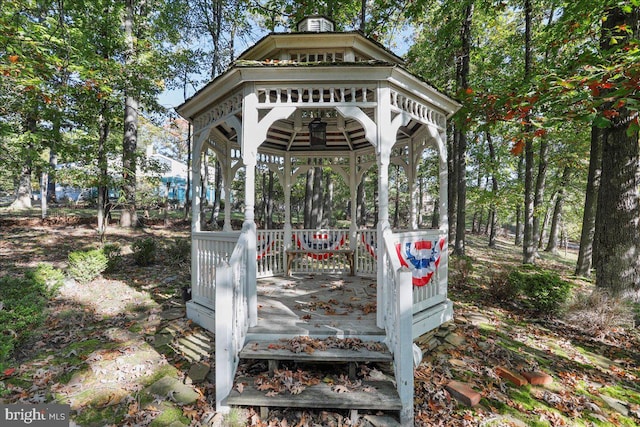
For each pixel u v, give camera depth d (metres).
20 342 3.82
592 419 2.83
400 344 2.71
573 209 15.47
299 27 5.49
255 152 3.80
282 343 3.29
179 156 31.86
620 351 4.13
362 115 3.76
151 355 3.72
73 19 7.47
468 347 3.99
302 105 3.78
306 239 7.05
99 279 6.54
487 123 4.49
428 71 10.63
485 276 8.03
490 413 2.83
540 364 3.72
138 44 8.10
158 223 14.20
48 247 8.67
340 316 3.93
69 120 7.79
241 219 18.27
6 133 6.16
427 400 2.96
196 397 2.98
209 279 4.45
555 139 9.91
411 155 6.03
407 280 2.74
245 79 3.71
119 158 9.12
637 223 5.15
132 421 2.67
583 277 7.86
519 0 8.35
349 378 3.02
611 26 5.12
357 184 7.16
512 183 12.50
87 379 3.25
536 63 8.17
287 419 2.70
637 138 5.09
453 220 11.48
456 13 8.90
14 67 4.48
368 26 9.18
